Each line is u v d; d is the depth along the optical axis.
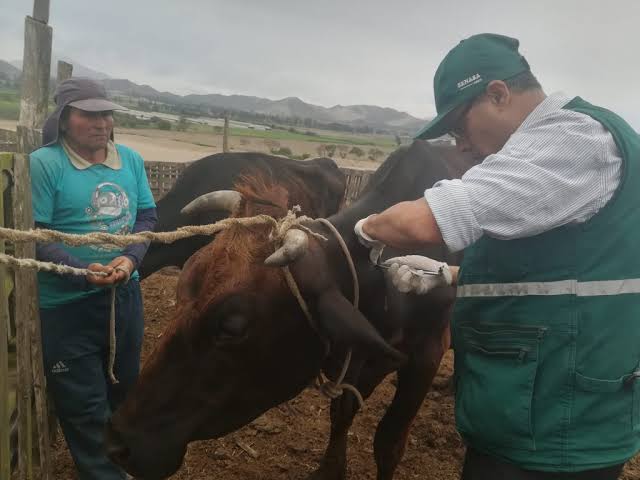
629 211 1.77
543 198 1.69
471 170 1.80
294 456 3.88
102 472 3.17
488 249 1.97
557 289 1.80
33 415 3.13
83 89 2.93
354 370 2.51
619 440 1.83
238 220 2.13
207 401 2.22
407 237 1.82
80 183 3.00
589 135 1.72
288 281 2.12
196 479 3.58
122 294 3.13
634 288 1.80
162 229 5.34
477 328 2.00
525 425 1.83
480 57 1.92
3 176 2.47
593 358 1.79
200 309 2.10
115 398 3.48
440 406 4.70
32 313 2.75
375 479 3.72
